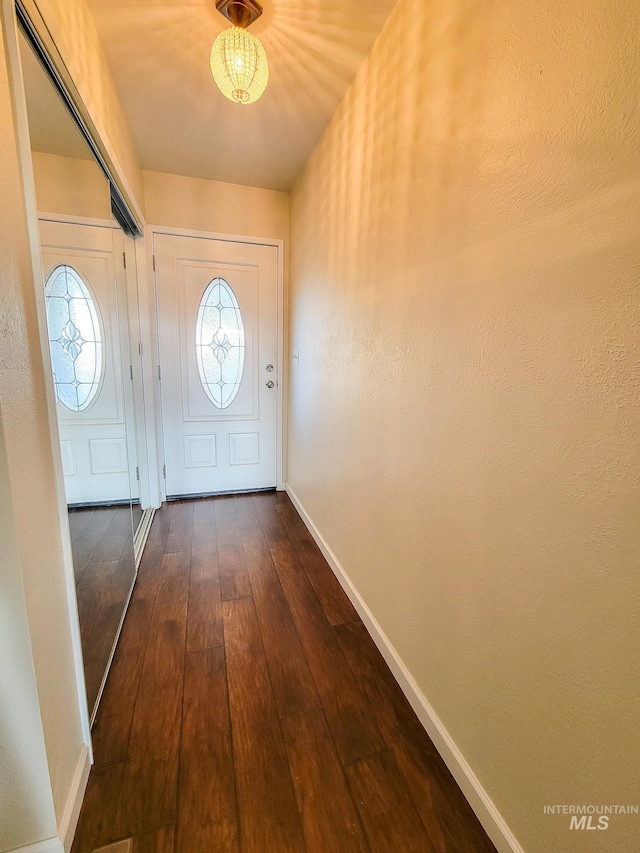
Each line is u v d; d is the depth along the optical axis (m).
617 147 0.58
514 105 0.77
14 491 0.74
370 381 1.52
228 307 2.85
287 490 3.20
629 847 0.62
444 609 1.09
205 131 2.01
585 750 0.69
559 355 0.70
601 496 0.64
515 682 0.84
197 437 2.97
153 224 2.56
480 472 0.92
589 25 0.61
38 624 0.82
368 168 1.47
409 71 1.16
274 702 1.28
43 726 0.82
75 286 1.42
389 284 1.33
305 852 0.90
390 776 1.06
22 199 0.80
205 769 1.07
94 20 1.33
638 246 0.56
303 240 2.46
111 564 1.66
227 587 1.92
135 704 1.26
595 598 0.66
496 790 0.90
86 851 0.89
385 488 1.43
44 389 0.88
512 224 0.79
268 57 1.47
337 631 1.62
